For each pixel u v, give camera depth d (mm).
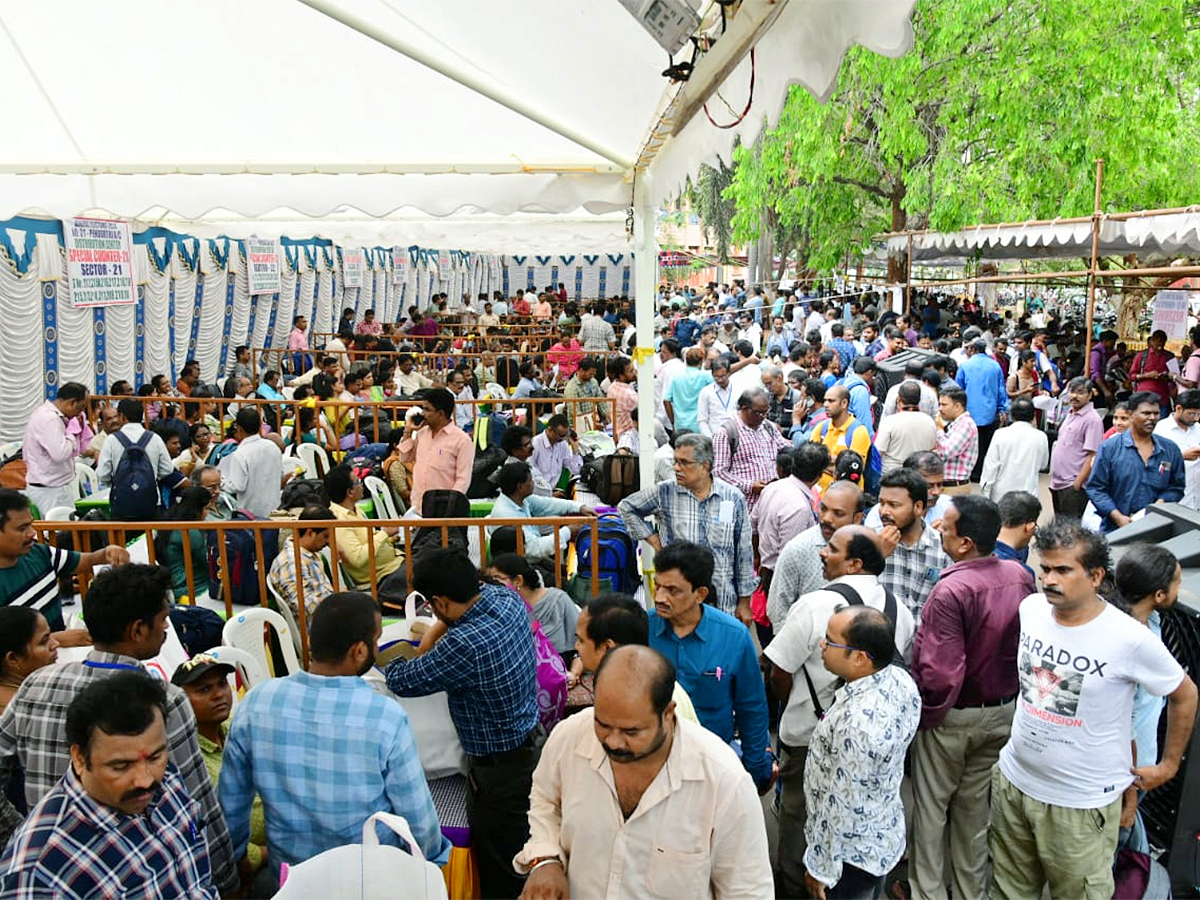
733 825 2441
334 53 4320
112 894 2322
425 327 21922
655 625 3947
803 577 4793
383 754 2965
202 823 2914
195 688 3373
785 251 29172
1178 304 12742
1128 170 16344
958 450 7723
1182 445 7277
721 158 3426
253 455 7387
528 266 41594
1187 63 16734
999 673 3918
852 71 16312
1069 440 8102
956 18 15414
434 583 3537
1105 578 4004
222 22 4066
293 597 5016
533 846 2584
